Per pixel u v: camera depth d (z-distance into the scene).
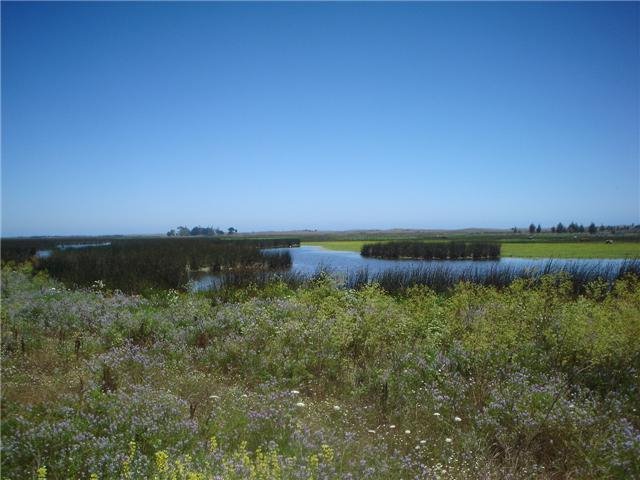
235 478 4.68
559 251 44.62
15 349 9.73
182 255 38.06
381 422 6.84
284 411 6.61
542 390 7.39
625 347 8.96
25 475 5.01
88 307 14.13
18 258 40.31
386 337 10.66
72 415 6.21
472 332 10.64
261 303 14.66
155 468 4.91
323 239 121.12
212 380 8.46
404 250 52.50
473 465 5.53
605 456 5.66
